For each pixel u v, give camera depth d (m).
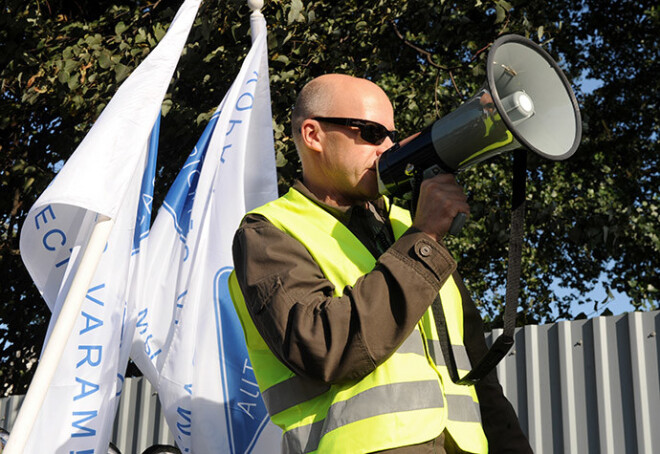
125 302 2.54
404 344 1.69
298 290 1.67
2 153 8.12
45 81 6.95
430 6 7.36
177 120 6.71
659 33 11.30
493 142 1.66
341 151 1.92
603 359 4.48
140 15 7.13
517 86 1.74
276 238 1.75
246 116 2.99
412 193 1.77
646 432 4.28
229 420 2.54
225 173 2.89
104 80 6.71
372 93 1.98
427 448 1.62
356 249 1.83
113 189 2.26
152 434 5.88
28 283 8.60
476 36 7.84
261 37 3.18
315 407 1.71
